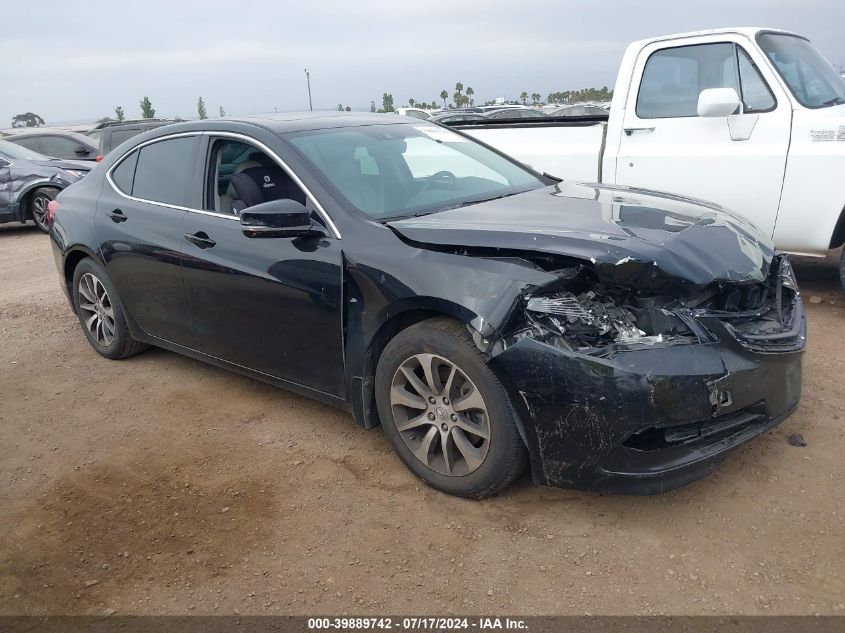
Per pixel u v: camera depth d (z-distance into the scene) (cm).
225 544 287
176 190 412
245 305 364
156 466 351
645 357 254
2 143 1188
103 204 457
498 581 255
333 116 424
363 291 310
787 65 520
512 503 299
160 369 479
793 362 288
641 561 260
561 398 258
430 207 351
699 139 539
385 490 317
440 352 287
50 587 268
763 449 328
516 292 266
